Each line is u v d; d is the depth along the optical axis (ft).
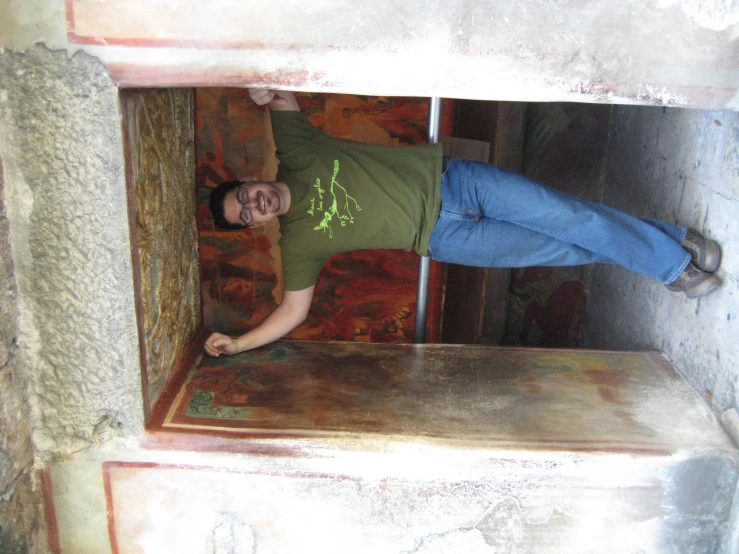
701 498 7.34
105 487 7.31
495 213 8.04
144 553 7.61
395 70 6.17
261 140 11.94
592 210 7.68
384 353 9.28
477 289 12.69
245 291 12.82
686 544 7.55
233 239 12.55
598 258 8.25
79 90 5.98
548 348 9.51
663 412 7.90
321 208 8.03
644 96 6.36
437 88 6.24
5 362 6.48
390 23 6.02
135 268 6.73
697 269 7.73
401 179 8.01
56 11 5.79
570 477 7.22
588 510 7.39
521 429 7.52
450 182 8.07
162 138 7.66
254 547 7.57
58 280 6.53
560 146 11.81
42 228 6.37
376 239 8.23
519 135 11.78
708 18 6.07
